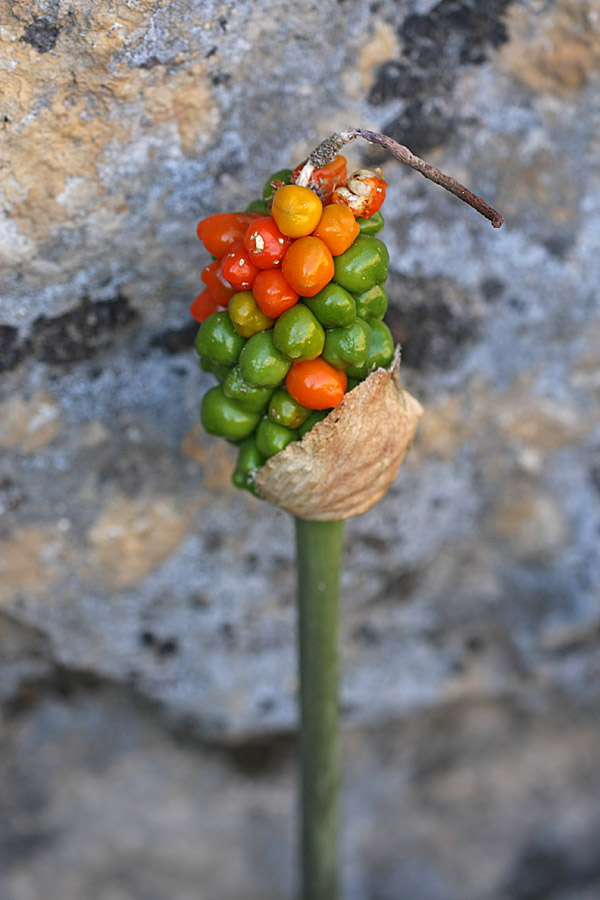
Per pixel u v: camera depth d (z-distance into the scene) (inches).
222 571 15.7
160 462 15.1
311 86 13.9
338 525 13.4
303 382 12.6
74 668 16.1
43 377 14.5
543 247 14.8
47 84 13.2
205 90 13.6
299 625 14.1
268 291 12.4
